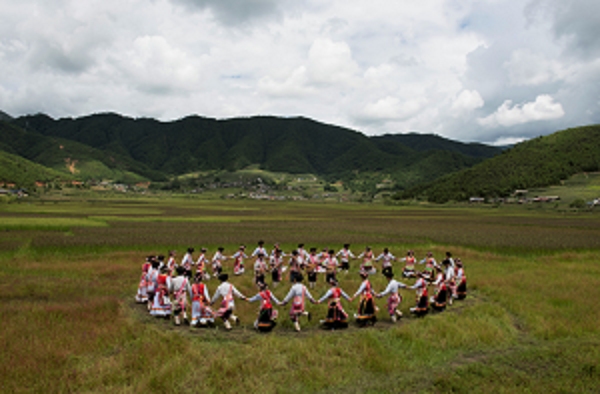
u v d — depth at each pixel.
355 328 12.09
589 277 20.06
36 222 48.81
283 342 10.38
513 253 32.66
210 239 36.56
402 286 12.97
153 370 8.38
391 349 10.17
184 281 12.50
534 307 14.26
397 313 13.08
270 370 8.74
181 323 12.40
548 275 20.72
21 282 17.47
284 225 57.22
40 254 26.59
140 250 29.64
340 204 192.75
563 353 9.93
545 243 37.53
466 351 10.34
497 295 16.34
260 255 18.30
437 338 11.00
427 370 9.09
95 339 10.10
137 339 10.34
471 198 167.75
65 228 44.72
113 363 8.71
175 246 31.52
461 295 15.98
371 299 12.31
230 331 11.55
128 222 56.66
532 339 11.33
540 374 8.89
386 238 41.53
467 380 8.41
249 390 7.80
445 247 34.53
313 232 47.12
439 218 86.00
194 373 8.42
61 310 12.56
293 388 8.00
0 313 11.98
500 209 134.25
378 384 8.26
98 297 15.09
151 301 13.80
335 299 11.84
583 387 8.12
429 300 15.23
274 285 18.25
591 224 69.88
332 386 8.12
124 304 14.46
